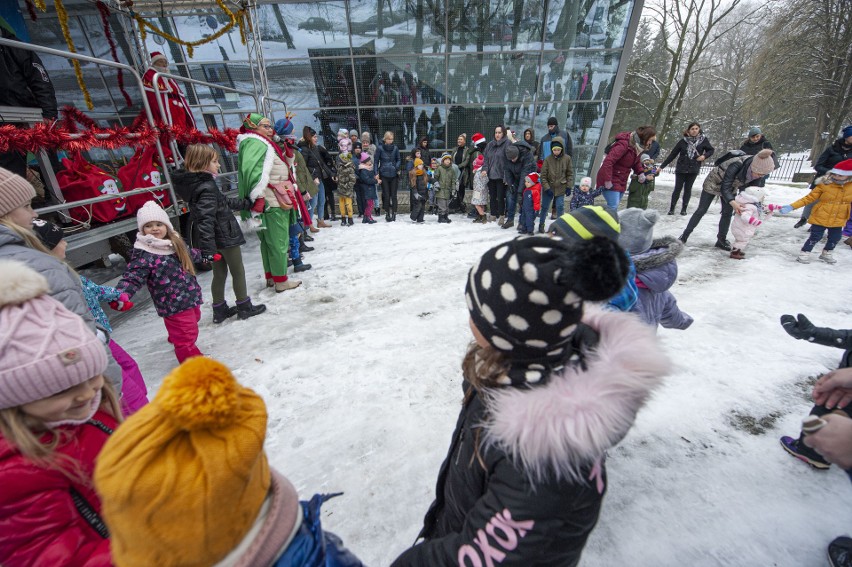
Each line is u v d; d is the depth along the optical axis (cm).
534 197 650
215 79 962
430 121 1007
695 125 742
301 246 620
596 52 923
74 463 88
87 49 794
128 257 511
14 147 308
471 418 85
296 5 892
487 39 923
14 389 82
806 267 493
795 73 1939
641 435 231
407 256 584
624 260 58
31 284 93
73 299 156
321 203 763
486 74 961
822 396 153
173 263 283
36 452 83
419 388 282
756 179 516
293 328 379
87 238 382
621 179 645
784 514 182
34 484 82
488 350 83
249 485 59
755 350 315
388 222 821
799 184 1256
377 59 946
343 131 754
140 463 52
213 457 54
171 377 56
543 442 64
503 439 70
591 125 1002
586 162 1045
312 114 1003
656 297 203
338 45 932
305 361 321
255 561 60
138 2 795
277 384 293
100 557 83
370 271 525
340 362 318
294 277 514
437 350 331
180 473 52
